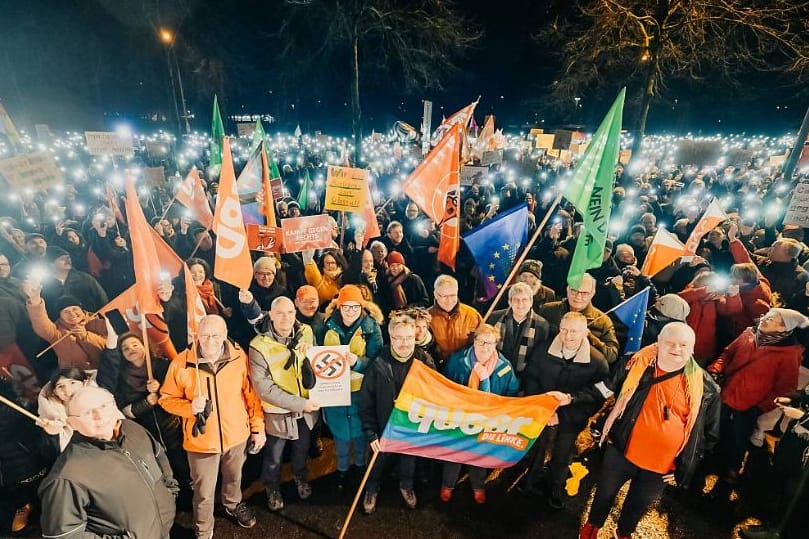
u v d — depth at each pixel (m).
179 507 3.82
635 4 11.65
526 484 4.00
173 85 14.77
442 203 4.91
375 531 3.66
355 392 3.83
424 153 17.20
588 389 3.48
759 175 14.06
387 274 5.92
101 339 4.26
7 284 4.45
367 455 4.44
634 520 3.39
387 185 13.20
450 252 5.11
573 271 3.77
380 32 18.62
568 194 3.59
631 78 16.91
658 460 3.11
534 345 3.96
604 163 3.47
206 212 6.87
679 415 3.04
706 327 4.79
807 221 6.59
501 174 13.57
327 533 3.62
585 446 4.69
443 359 4.19
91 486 2.38
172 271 4.98
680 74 16.73
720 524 3.76
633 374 3.20
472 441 3.42
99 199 9.28
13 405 3.03
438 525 3.73
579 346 3.54
